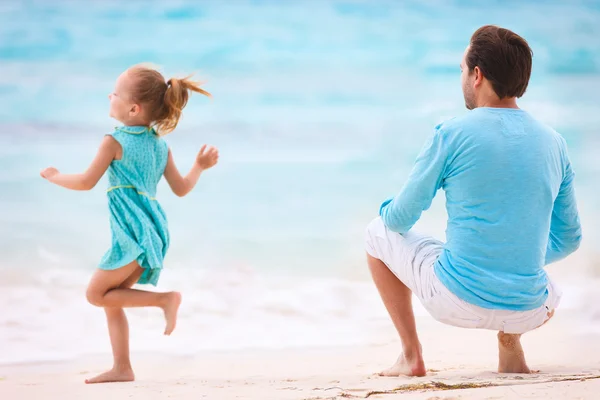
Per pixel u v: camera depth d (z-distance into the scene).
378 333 8.89
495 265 5.08
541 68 30.50
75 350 8.14
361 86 29.89
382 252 5.74
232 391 5.28
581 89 27.91
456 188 5.15
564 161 5.37
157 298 6.17
